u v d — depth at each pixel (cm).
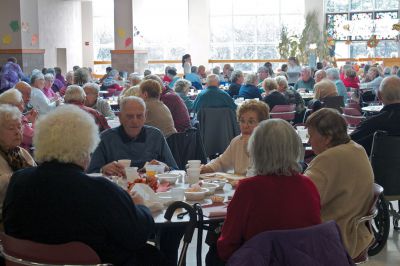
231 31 1722
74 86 509
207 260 277
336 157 280
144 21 1722
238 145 355
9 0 1343
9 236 217
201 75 1316
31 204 217
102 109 608
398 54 1550
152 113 521
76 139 222
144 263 245
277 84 755
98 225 216
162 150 377
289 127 231
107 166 330
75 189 216
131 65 1451
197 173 317
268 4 1697
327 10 1625
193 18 1678
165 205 276
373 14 1573
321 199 279
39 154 223
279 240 208
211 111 653
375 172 402
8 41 1353
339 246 217
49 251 210
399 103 427
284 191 225
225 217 246
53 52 1595
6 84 1145
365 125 431
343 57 1616
